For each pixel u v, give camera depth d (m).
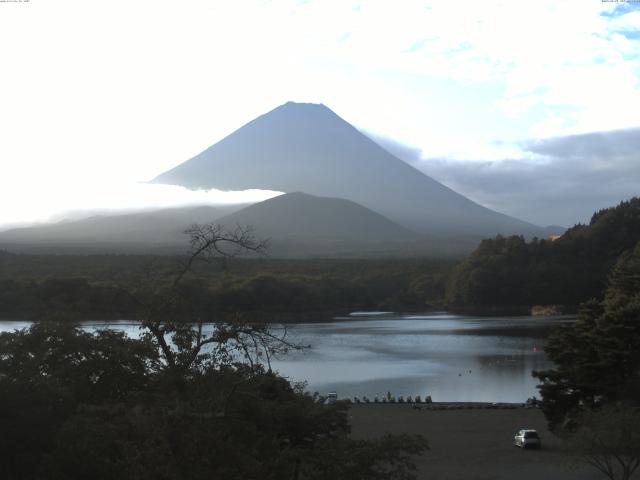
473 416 58.06
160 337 23.62
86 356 26.36
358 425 53.75
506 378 84.38
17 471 21.72
